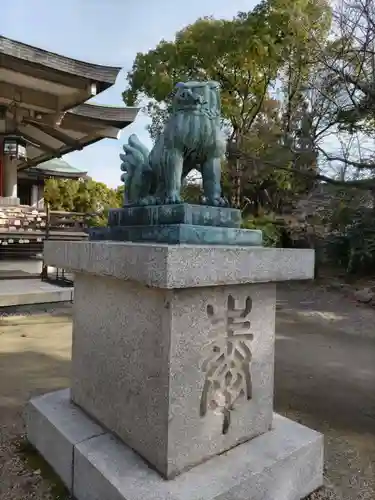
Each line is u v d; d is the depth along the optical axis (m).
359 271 11.62
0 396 3.46
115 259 1.91
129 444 2.10
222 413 2.08
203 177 2.44
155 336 1.91
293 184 11.45
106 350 2.28
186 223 2.05
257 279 1.96
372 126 8.15
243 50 10.81
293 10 9.43
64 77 9.09
